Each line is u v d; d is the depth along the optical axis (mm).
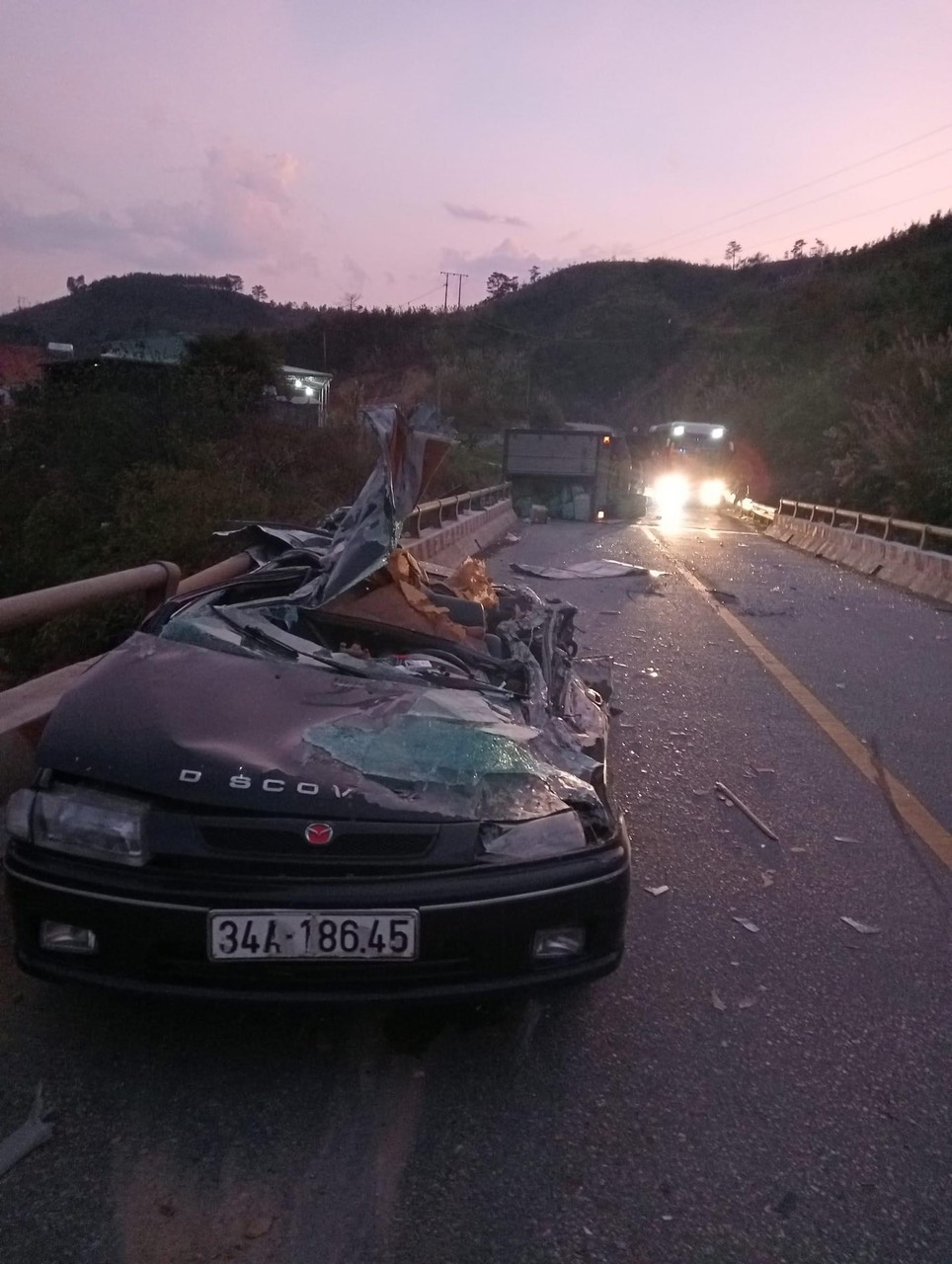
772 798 6109
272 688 3688
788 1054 3449
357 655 4336
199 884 2979
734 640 11453
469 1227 2602
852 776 6598
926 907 4664
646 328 118500
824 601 15555
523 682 4359
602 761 4148
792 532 28297
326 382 48938
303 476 20406
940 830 5652
